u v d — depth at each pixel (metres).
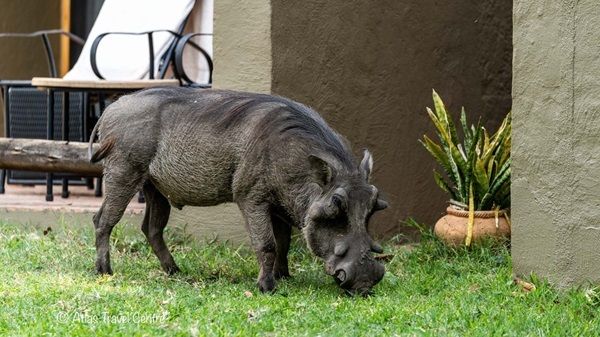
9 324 7.05
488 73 11.80
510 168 9.13
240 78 10.22
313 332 7.04
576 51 7.85
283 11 10.09
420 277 9.09
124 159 8.80
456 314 7.50
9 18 15.52
